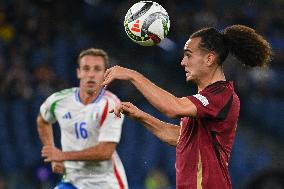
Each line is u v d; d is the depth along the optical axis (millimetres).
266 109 55656
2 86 50906
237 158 50562
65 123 25844
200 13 62281
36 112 49625
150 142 48938
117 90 51969
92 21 62281
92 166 25328
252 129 54375
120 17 62031
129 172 47594
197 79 17000
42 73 51938
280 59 59219
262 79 56344
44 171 43094
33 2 60875
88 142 25656
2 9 58719
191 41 16922
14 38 56781
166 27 17703
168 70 59344
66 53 56844
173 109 15641
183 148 16797
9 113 49469
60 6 61250
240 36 16891
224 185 16391
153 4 17797
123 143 48594
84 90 25531
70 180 25750
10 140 48438
